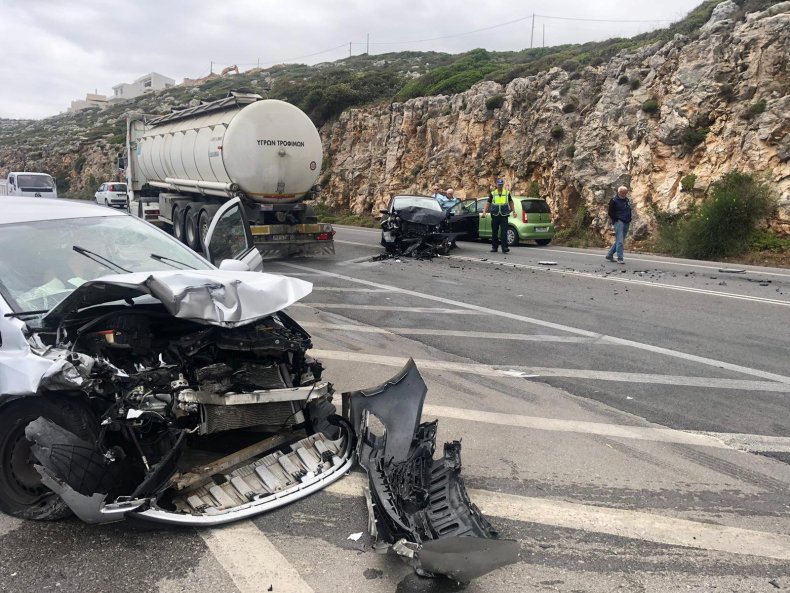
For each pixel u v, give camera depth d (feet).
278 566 11.02
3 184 102.32
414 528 10.95
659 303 34.04
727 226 53.26
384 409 14.48
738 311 31.91
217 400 13.03
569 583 10.61
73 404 12.19
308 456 14.19
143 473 12.17
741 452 15.92
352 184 111.04
